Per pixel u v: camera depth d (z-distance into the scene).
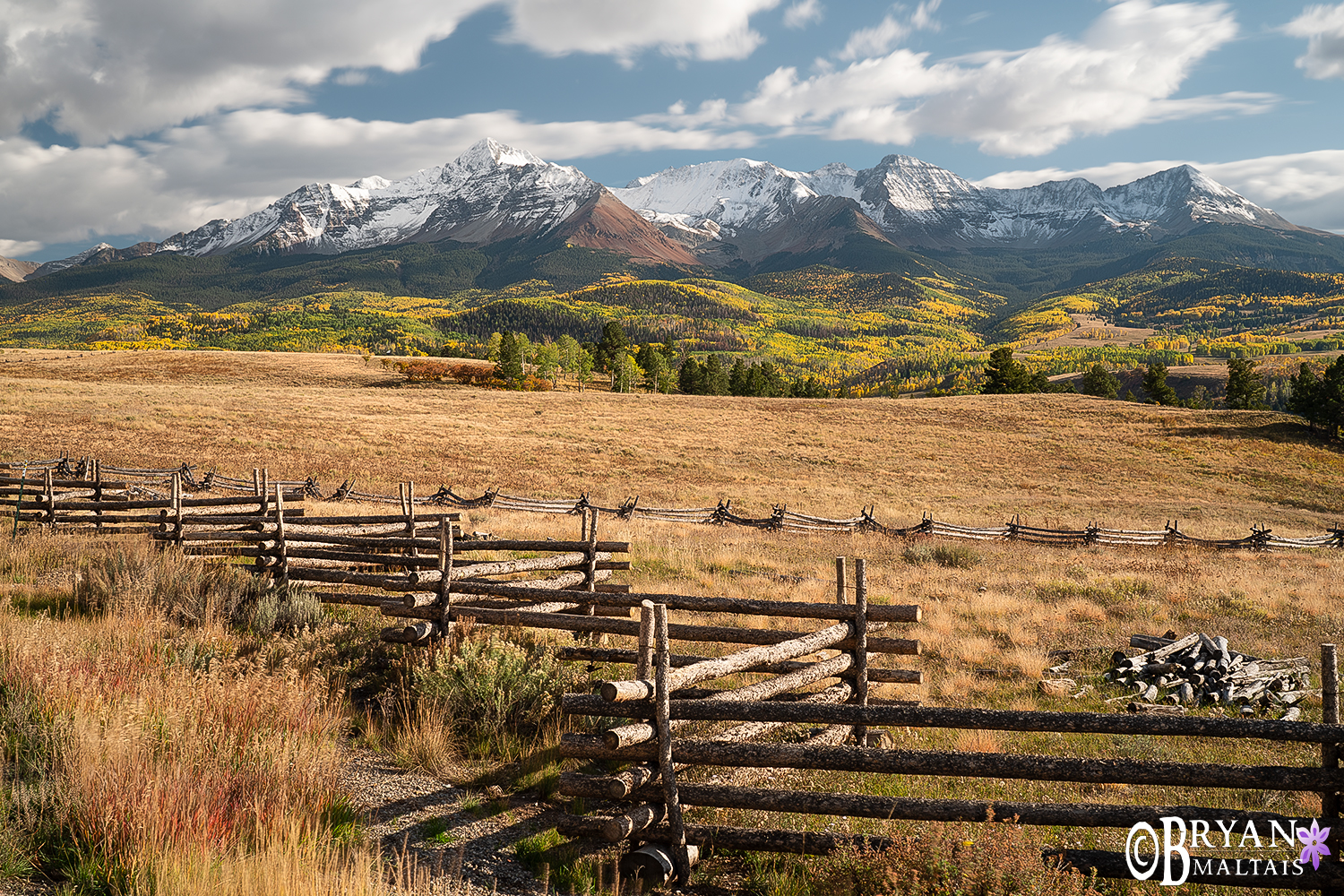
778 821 5.11
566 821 4.75
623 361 116.44
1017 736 7.36
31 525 13.67
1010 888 3.85
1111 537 26.84
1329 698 4.20
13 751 4.92
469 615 7.80
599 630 7.30
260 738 5.37
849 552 19.84
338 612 9.37
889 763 4.55
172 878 3.67
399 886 3.71
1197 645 9.80
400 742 5.96
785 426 59.59
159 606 8.45
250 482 28.92
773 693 5.79
